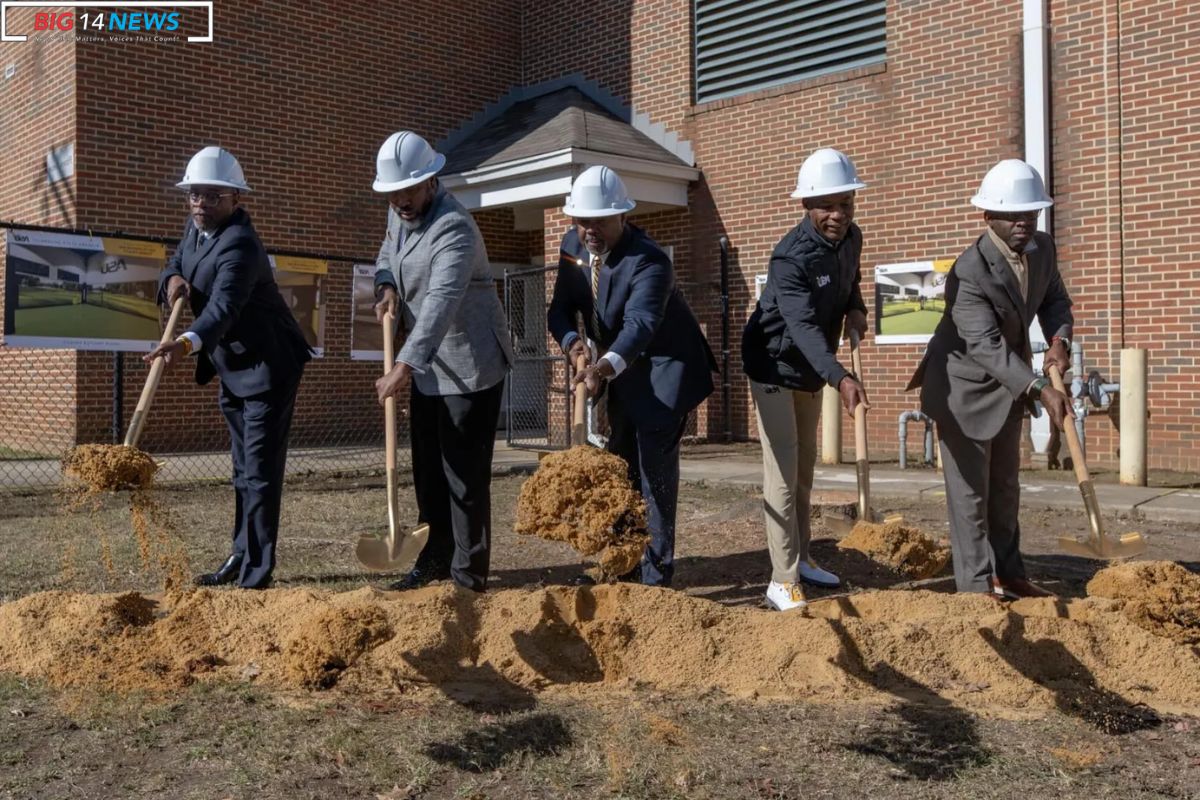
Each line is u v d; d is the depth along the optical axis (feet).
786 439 15.44
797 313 14.56
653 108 42.98
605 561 11.46
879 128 36.27
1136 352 27.71
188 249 16.31
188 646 12.80
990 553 15.76
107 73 36.52
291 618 13.07
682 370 15.48
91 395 35.96
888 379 35.94
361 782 9.50
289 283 32.42
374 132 43.57
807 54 38.52
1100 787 9.46
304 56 41.47
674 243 42.09
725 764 9.94
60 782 9.45
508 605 13.23
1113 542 13.61
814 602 14.49
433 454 16.07
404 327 15.97
